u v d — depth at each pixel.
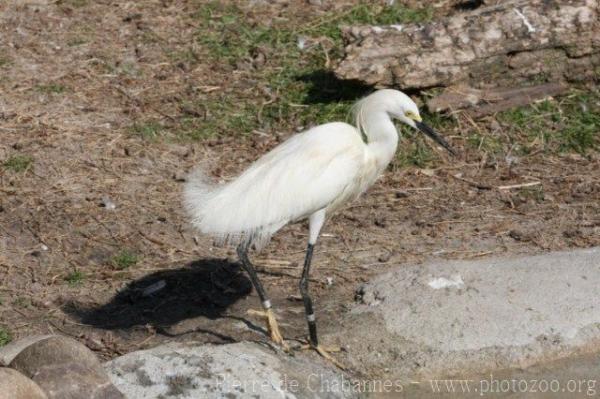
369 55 14.21
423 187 13.35
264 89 15.38
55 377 8.40
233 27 17.03
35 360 8.57
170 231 12.29
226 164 13.70
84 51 16.30
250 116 14.80
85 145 13.95
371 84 14.34
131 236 12.14
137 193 13.02
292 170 9.73
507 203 12.98
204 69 15.98
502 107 14.58
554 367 9.94
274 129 14.54
